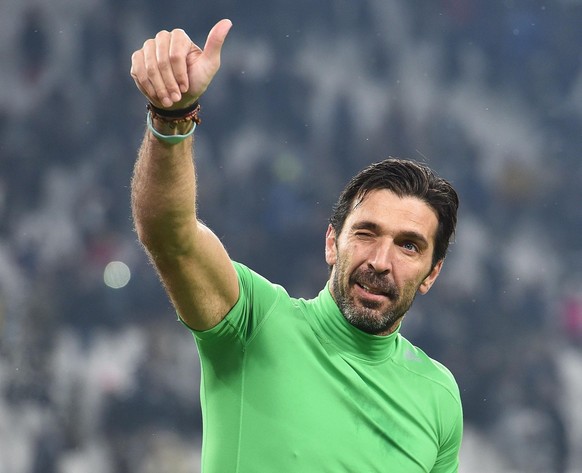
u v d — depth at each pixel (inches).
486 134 3122.5
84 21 2974.9
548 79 3238.2
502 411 2260.1
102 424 1910.7
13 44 2910.9
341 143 2967.5
